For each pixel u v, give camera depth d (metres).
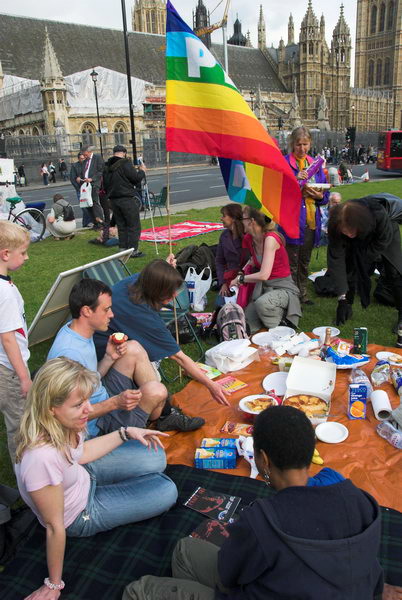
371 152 52.94
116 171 8.69
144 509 2.64
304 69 83.75
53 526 2.12
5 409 2.96
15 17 61.19
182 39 3.61
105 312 2.94
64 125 50.25
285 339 4.63
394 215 8.09
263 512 1.50
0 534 2.57
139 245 10.29
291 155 5.64
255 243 5.12
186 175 34.94
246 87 81.50
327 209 9.33
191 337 5.07
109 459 2.69
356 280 5.23
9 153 39.03
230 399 3.88
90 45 63.78
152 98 57.06
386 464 3.05
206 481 3.03
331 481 1.91
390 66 102.25
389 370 3.95
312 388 3.69
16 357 2.83
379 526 1.52
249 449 3.14
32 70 59.16
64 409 2.08
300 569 1.41
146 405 3.04
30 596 2.21
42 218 11.78
